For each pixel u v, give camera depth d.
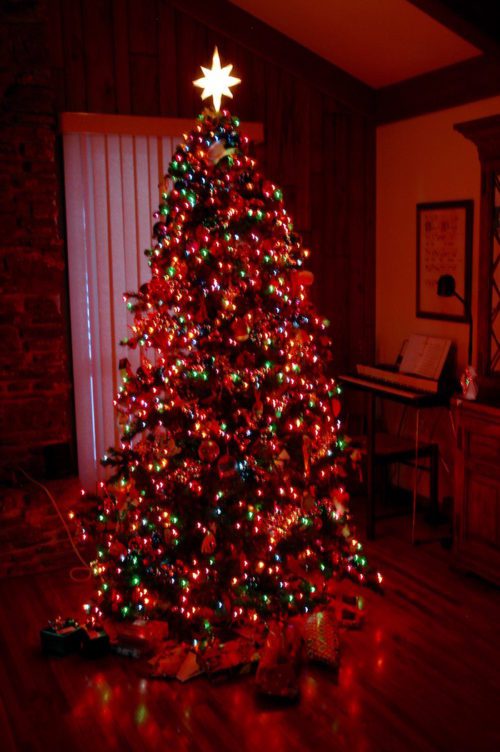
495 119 3.59
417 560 4.17
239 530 3.28
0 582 4.01
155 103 4.53
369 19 4.18
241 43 4.66
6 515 4.04
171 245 3.32
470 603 3.68
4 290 4.11
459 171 4.39
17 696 3.02
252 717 2.86
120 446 4.59
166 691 3.04
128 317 4.55
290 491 3.39
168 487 3.40
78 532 3.91
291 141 4.90
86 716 2.89
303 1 4.24
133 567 3.45
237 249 3.32
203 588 3.31
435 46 4.20
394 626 3.47
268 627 3.32
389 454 4.43
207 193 3.28
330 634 3.24
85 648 3.27
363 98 4.98
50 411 4.28
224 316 3.25
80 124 4.28
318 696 2.97
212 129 3.31
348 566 3.54
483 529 3.81
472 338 4.36
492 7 3.59
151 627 3.43
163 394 3.82
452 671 3.12
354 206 5.12
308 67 4.82
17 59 4.00
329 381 3.64
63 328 4.28
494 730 2.75
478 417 3.75
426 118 4.61
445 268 4.53
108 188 4.43
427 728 2.77
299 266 3.58
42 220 4.12
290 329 3.44
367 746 2.68
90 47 4.35
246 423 3.36
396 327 5.05
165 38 4.51
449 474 4.66
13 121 4.02
